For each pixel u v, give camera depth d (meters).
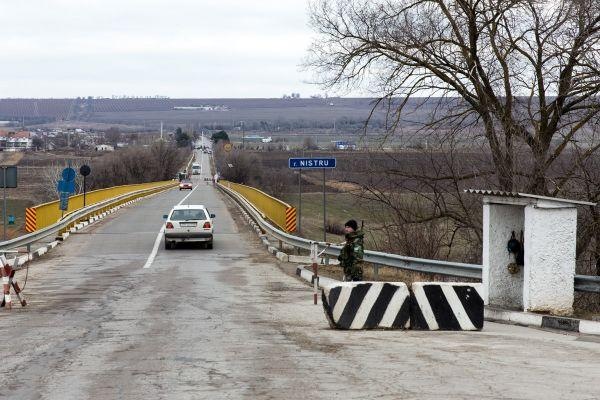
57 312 29.64
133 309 30.50
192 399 14.85
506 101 45.34
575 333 24.88
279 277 43.22
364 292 25.02
